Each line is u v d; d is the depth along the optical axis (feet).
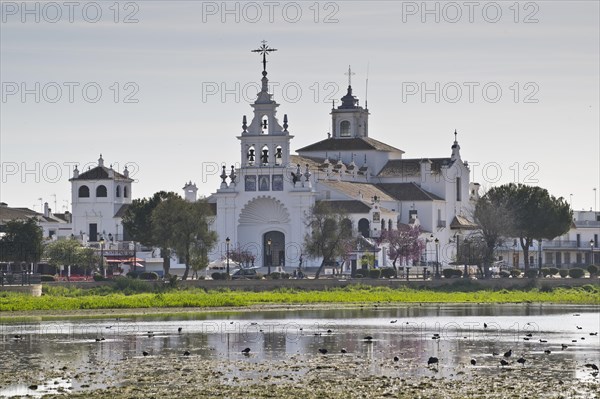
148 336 448.65
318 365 359.05
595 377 334.03
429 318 549.95
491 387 314.55
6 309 581.12
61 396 300.40
